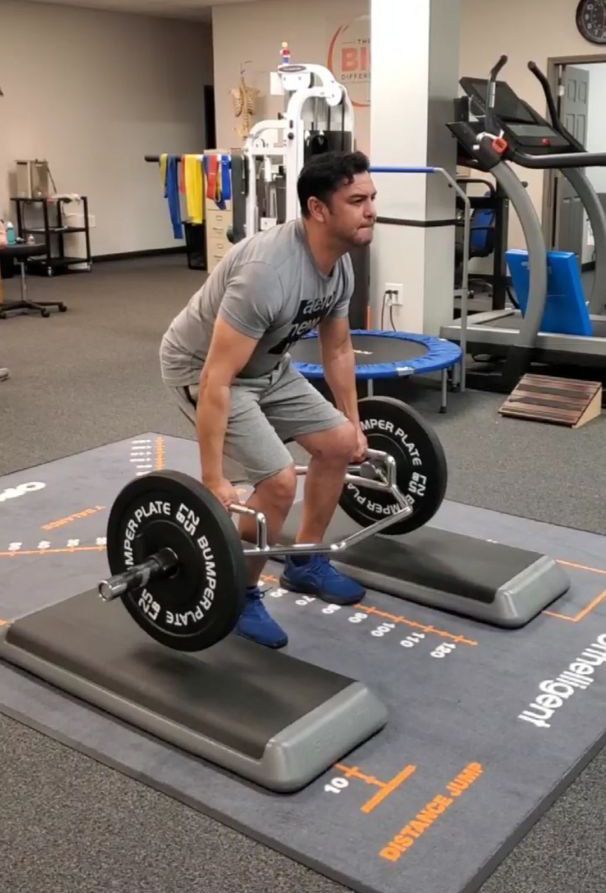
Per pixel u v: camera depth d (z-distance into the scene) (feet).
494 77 16.89
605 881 5.86
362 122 33.73
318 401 8.69
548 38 30.25
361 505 10.20
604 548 10.91
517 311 20.68
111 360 21.33
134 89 39.40
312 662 8.43
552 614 9.30
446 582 9.34
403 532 10.07
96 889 5.83
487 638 8.85
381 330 19.20
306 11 34.06
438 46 17.97
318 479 8.91
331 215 7.32
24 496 12.62
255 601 8.69
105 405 17.37
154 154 40.81
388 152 18.74
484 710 7.69
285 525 10.49
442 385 16.75
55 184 37.47
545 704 7.77
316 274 7.68
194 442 15.02
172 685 7.46
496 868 5.96
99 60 37.83
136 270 37.01
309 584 9.63
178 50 40.73
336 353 8.79
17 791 6.77
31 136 36.27
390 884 5.80
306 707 7.09
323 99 20.17
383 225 19.02
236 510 7.64
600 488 12.98
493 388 18.38
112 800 6.66
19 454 14.46
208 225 33.96
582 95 32.83
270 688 7.36
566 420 15.97
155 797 6.68
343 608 9.44
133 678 7.59
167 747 7.21
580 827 6.34
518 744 7.23
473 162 19.04
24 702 7.86
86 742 7.30
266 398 8.56
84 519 11.81
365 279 19.25
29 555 10.75
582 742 7.26
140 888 5.84
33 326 25.62
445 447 14.87
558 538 11.21
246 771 6.77
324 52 34.01
